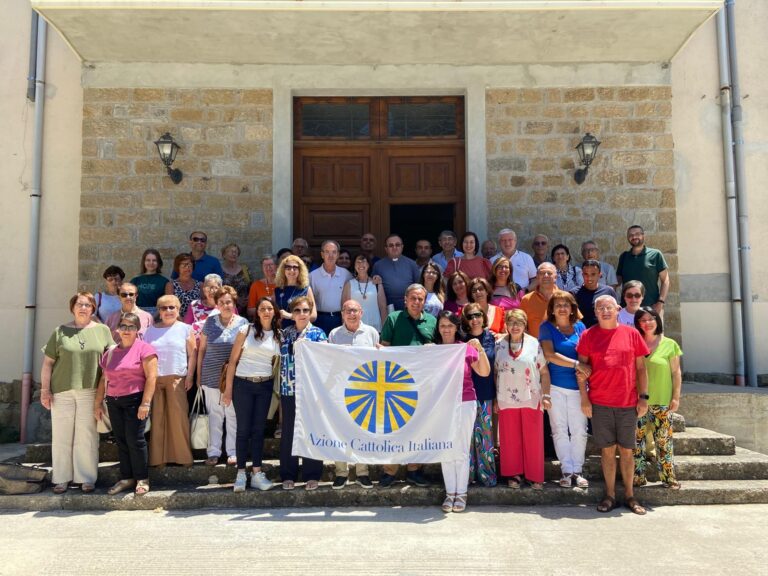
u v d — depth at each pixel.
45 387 5.25
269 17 6.64
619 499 5.07
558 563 3.86
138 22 6.73
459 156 8.00
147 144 7.64
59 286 8.09
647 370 5.19
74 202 8.16
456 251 7.03
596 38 7.17
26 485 5.13
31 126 8.23
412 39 7.16
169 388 5.43
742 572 3.72
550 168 7.77
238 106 7.73
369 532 4.42
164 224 7.61
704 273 8.25
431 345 5.20
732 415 6.64
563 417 5.20
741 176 8.25
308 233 7.91
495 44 7.29
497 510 4.93
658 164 7.73
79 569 3.79
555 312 5.23
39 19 8.25
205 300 6.10
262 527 4.54
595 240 7.71
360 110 8.05
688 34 7.10
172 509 5.00
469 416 5.07
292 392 5.21
